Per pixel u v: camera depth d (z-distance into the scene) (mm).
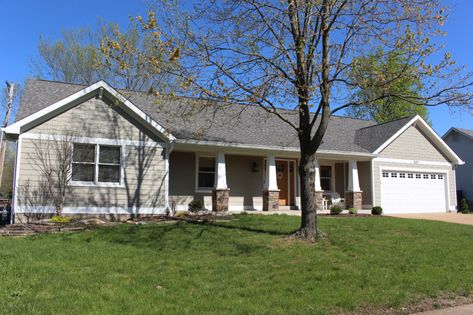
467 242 12422
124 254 9930
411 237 12695
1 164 22125
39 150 15453
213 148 19047
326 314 6555
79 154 16156
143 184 16891
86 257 9562
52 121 15805
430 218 20234
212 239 11555
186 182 19906
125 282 7770
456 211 25797
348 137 24875
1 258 9180
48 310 6215
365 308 6961
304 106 11531
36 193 15258
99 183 16266
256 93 11156
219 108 12250
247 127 21109
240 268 8891
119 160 16703
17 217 14953
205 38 11141
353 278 8375
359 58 11227
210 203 20250
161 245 10906
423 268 9297
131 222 14641
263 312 6445
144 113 16828
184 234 12180
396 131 23922
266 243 11141
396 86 11812
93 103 16469
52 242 11203
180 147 18578
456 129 35969
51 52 31938
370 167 23250
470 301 7602
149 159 17125
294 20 11547
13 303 6453
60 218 14680
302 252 10258
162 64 10953
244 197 21156
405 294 7582
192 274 8430
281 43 11359
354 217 17297
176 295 7148
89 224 13906
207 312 6359
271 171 20312
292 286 7797
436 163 25578
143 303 6684
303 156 12062
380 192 23250
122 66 11008
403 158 24234
